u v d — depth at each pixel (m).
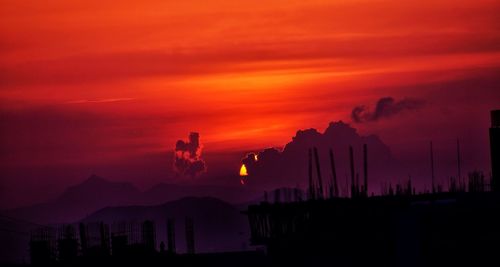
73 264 166.88
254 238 150.00
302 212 144.75
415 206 139.25
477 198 142.25
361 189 141.88
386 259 138.75
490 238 139.88
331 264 141.88
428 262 138.50
